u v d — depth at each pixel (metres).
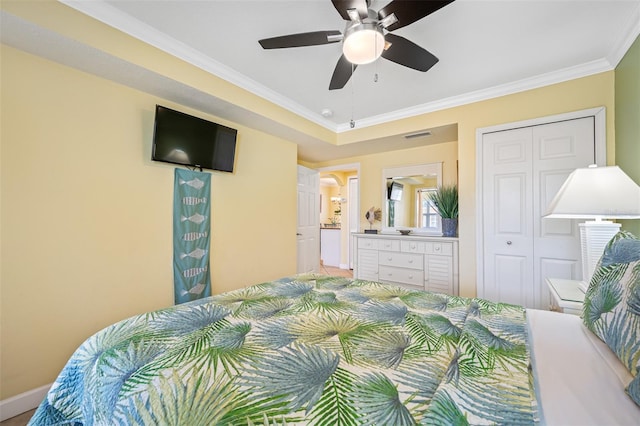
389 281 3.60
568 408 0.62
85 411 0.85
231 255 2.89
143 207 2.20
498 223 2.71
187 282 2.47
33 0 1.45
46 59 1.74
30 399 1.66
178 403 0.67
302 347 0.91
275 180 3.42
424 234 3.82
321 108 3.21
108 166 2.01
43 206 1.72
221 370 0.78
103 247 1.97
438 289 3.19
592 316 0.99
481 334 0.97
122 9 1.69
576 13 1.70
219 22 1.81
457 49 2.07
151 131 2.26
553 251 2.46
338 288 1.67
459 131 2.92
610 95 2.21
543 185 2.50
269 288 1.67
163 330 1.06
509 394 0.64
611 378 0.73
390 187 4.18
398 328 1.07
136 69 1.88
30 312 1.68
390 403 0.64
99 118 1.97
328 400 0.65
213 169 2.65
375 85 2.65
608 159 2.21
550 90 2.46
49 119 1.75
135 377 0.77
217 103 2.44
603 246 1.59
